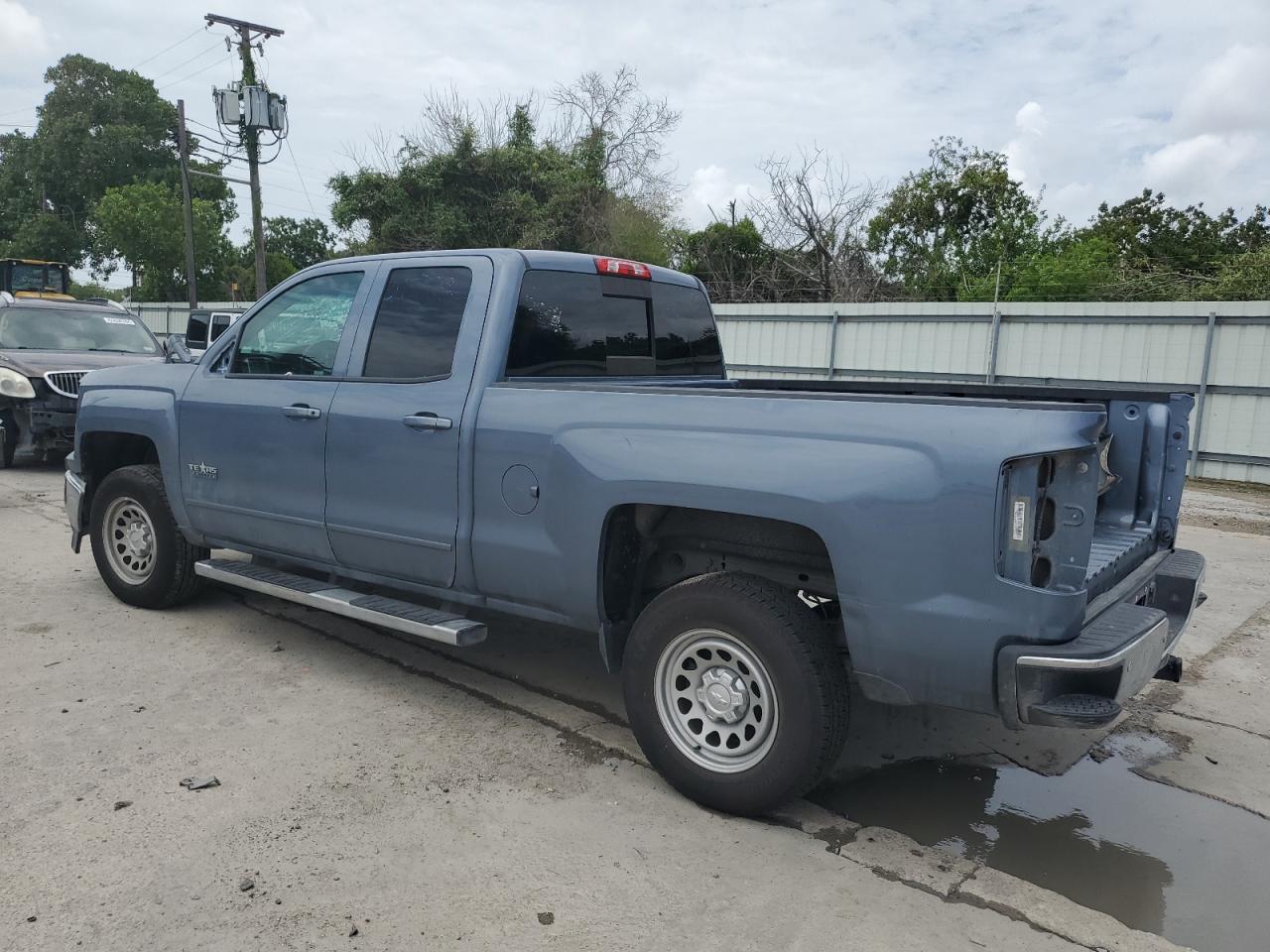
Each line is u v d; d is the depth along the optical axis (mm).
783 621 3100
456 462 3846
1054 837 3312
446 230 27453
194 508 5027
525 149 28438
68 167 54438
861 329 15375
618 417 3430
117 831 3090
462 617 4035
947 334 14508
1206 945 2699
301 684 4465
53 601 5699
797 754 3100
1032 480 2715
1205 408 12531
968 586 2754
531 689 4504
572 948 2564
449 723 4074
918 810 3484
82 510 5727
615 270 4449
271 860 2949
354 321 4340
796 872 2986
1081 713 2652
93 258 56219
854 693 4664
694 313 5023
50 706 4117
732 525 3432
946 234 23078
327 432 4301
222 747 3756
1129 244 26562
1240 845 3293
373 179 28312
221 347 4969
